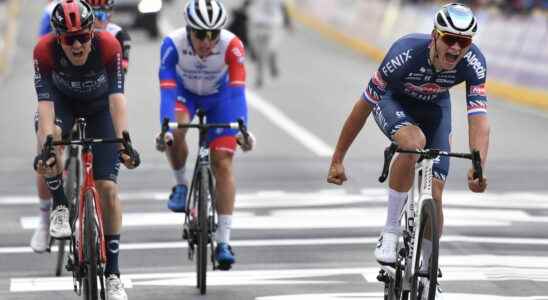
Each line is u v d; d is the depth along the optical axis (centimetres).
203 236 2367
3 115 5472
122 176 3975
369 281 2516
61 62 2116
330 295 2380
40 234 2569
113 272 2164
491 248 2878
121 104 2133
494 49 7050
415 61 2020
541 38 6391
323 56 8794
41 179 2523
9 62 7994
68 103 2238
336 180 2131
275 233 3048
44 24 2736
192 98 2592
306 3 11962
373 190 3700
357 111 2081
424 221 1938
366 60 8638
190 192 2533
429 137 2130
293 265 2678
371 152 4472
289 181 3856
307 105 5897
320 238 2986
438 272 1939
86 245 1991
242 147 2472
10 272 2634
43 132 2094
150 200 3544
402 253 2052
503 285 2473
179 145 2611
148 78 6894
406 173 2055
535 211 3409
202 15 2389
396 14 8625
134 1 9219
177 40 2506
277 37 6706
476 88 2044
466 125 5309
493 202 3550
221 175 2495
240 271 2617
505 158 4422
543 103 6159
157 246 2898
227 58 2530
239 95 2538
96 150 2156
